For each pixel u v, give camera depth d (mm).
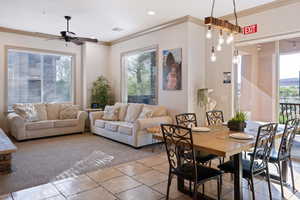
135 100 6344
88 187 2742
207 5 4039
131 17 4711
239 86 4547
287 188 2770
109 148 4539
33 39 6047
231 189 2740
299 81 3773
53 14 4531
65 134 5879
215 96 4871
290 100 3891
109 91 7086
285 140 2635
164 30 5211
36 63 6234
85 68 6789
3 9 4262
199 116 4973
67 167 3432
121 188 2719
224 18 4613
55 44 6449
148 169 3352
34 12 4422
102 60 7125
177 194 2572
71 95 6906
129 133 4605
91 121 6039
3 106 5684
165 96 5234
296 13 3639
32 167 3424
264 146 2271
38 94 6297
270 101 4133
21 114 5344
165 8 4199
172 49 5016
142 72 6059
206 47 5039
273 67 4086
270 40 4070
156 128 4207
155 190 2670
